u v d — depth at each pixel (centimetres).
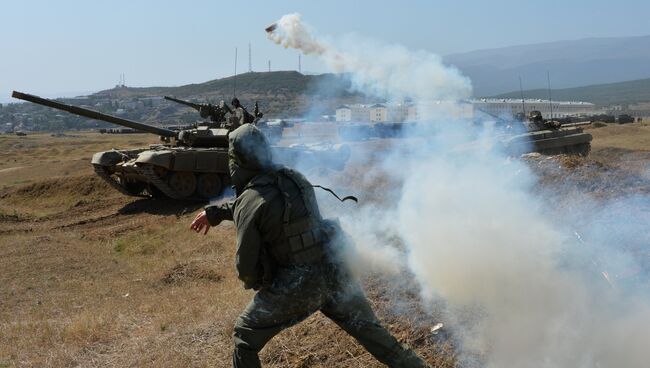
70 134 11088
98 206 2322
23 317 910
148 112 13150
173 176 2166
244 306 755
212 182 2217
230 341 642
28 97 2002
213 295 873
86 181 2728
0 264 1334
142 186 2488
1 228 1902
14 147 6850
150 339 687
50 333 765
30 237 1708
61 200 2609
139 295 1009
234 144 457
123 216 2064
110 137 8375
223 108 2453
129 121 2250
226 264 1112
